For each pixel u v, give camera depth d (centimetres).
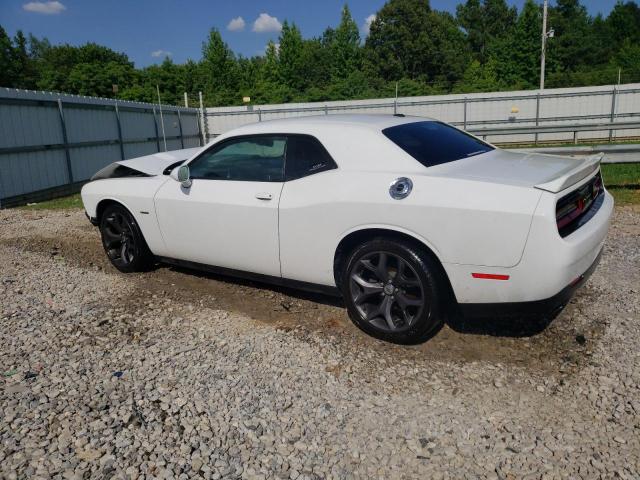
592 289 458
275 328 407
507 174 341
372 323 376
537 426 279
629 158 883
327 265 389
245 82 5578
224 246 446
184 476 251
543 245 305
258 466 257
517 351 357
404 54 5878
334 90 4031
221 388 325
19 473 255
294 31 5897
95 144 1458
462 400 304
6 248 689
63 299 485
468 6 7962
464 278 332
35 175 1211
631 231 647
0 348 387
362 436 277
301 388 322
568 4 6078
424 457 260
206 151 460
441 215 329
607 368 330
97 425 291
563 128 1180
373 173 365
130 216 525
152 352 375
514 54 5319
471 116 2400
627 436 268
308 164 397
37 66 7019
